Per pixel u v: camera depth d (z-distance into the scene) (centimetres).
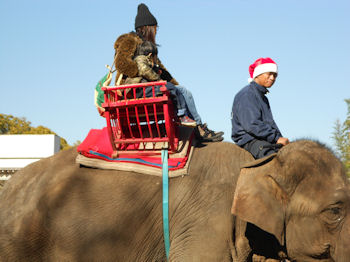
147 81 434
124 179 396
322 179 364
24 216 388
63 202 389
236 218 387
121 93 423
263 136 411
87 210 387
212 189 390
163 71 481
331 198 357
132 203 390
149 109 413
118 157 412
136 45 431
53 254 388
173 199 391
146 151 408
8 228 387
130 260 391
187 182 394
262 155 408
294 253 373
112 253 387
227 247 380
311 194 364
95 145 415
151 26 471
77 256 386
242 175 374
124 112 418
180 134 430
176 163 400
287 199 370
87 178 399
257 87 436
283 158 376
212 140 436
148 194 393
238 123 435
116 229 387
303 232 366
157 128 404
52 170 411
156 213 393
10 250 385
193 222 384
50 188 395
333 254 357
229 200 386
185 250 381
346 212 355
